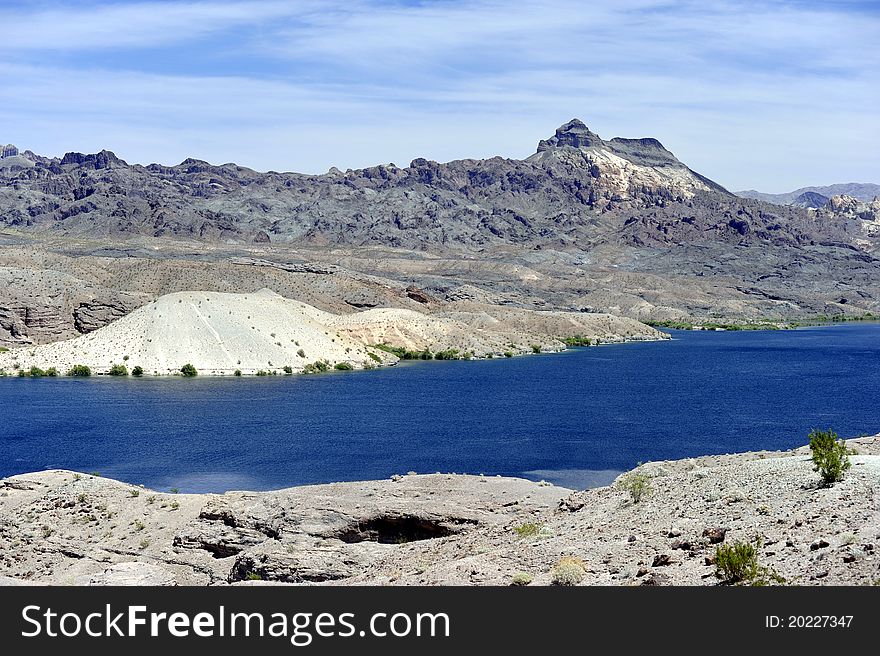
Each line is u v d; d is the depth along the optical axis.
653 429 122.62
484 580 36.88
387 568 45.59
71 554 56.28
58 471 72.75
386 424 126.88
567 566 35.25
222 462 99.00
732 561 31.41
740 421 130.25
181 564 53.53
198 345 197.88
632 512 45.16
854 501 37.06
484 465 96.94
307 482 88.81
